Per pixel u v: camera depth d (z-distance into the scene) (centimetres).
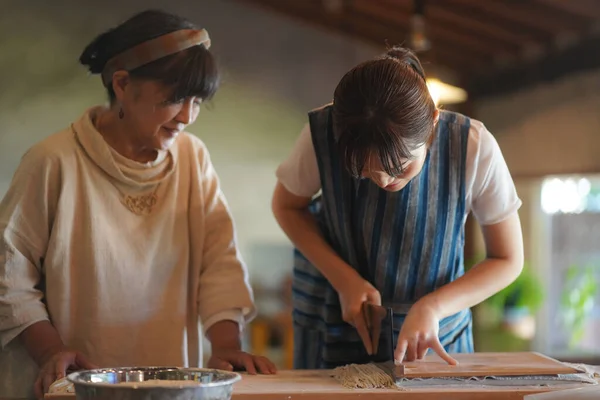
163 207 148
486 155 136
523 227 580
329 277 143
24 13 619
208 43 140
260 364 133
